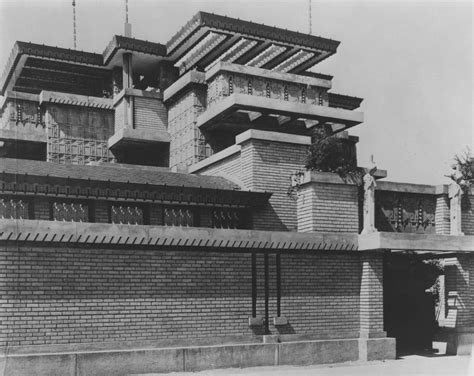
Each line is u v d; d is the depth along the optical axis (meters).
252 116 26.31
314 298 16.78
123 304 14.26
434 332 19.23
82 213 17.42
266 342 15.78
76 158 29.55
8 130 28.55
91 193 17.12
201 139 26.97
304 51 29.14
